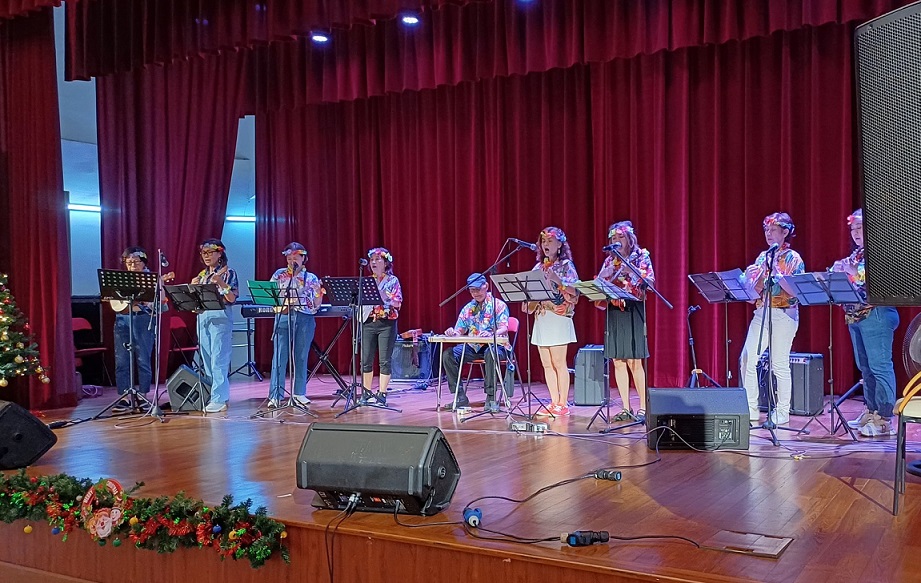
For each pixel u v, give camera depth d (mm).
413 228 9430
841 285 4555
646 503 3582
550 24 7660
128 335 7277
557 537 3055
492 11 8117
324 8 6785
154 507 3500
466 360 6883
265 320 10375
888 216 2053
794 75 7258
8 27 7742
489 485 3967
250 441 5418
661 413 4852
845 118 6980
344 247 9867
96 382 9188
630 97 7918
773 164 7379
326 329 9984
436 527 3227
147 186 9125
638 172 7875
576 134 8359
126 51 7863
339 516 3408
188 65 8953
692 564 2734
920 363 3770
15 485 3980
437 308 9320
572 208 8383
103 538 3613
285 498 3764
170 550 3467
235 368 10648
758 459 4543
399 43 8688
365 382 7062
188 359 9703
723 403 4863
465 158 9039
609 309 5703
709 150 7633
